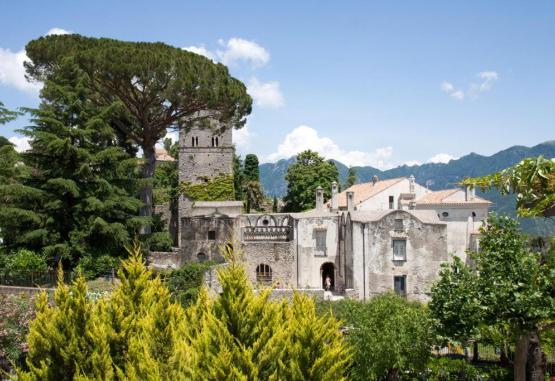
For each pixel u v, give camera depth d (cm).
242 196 9031
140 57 4122
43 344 1535
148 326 1582
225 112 4803
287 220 5078
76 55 4112
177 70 4256
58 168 3841
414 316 2352
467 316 2139
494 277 1909
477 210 6194
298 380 1385
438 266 4353
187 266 4153
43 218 3716
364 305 2645
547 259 1867
